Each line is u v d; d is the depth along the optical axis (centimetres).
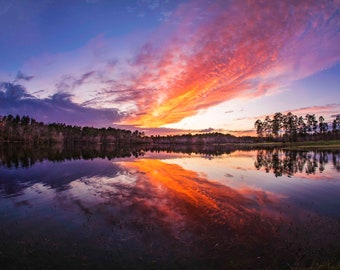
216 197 1628
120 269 775
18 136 14462
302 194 1719
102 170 2930
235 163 3866
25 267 777
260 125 14525
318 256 841
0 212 1305
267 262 814
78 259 827
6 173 2638
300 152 6028
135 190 1833
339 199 1581
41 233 1033
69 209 1359
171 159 4731
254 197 1631
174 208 1381
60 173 2656
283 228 1086
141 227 1098
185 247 914
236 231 1055
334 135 12656
